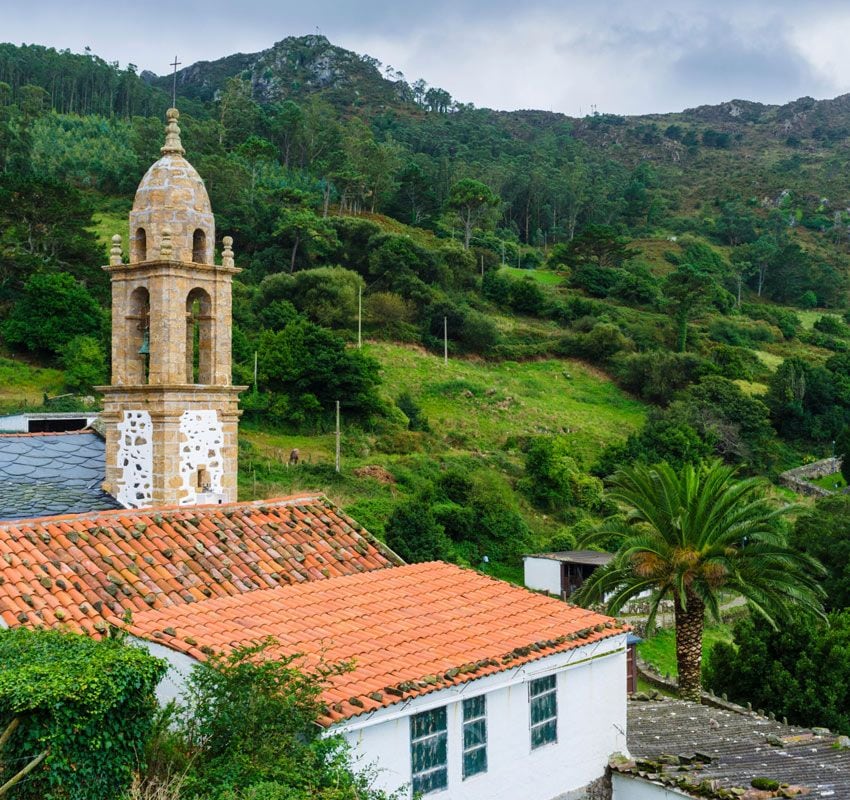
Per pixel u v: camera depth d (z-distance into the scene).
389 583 18.66
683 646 28.25
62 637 12.73
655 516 27.98
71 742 10.87
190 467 22.66
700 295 105.81
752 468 79.12
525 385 88.56
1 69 170.50
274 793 11.04
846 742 20.86
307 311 84.12
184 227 22.98
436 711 14.42
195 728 12.72
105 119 154.75
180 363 22.75
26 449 24.19
